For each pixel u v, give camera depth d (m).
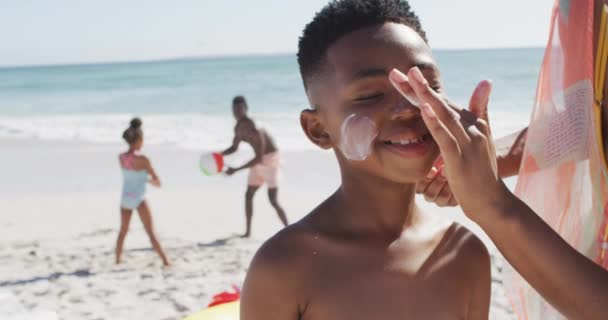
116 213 10.39
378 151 1.47
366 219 1.61
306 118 1.64
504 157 2.04
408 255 1.62
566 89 1.66
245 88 38.91
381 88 1.45
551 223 1.79
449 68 38.84
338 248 1.59
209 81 45.94
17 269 7.64
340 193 1.63
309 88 1.62
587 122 1.61
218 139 18.00
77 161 15.47
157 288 6.81
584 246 1.65
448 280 1.65
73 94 45.00
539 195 1.81
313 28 1.57
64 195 11.86
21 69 102.19
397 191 1.59
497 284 5.98
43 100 42.16
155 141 18.06
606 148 1.49
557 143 1.72
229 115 27.80
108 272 7.46
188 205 10.71
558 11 1.65
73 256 8.12
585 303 1.26
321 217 1.65
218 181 12.31
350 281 1.57
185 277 7.14
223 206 10.54
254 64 64.19
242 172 12.99
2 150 18.17
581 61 1.58
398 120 1.43
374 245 1.60
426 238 1.67
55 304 6.40
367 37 1.48
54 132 23.08
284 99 32.94
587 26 1.50
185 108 32.38
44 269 7.62
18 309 5.60
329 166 12.82
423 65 1.47
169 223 9.66
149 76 57.12
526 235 1.31
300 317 1.59
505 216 1.31
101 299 6.54
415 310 1.59
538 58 44.09
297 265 1.56
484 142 1.32
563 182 1.72
